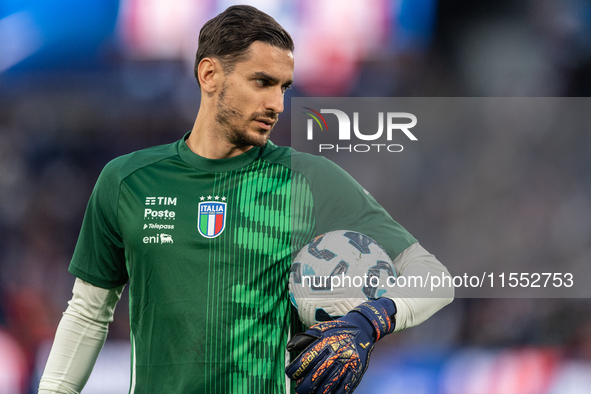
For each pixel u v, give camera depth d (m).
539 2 29.17
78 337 7.20
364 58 29.22
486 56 29.44
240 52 6.33
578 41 29.12
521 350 21.14
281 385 6.25
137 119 30.53
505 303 21.23
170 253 6.46
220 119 6.59
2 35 29.98
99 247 7.05
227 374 6.18
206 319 6.25
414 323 5.93
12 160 29.81
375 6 29.02
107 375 21.16
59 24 29.95
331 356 5.20
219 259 6.41
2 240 28.52
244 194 6.66
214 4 29.41
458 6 29.27
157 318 6.38
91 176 30.23
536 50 29.34
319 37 29.00
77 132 30.38
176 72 30.17
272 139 27.75
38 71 30.28
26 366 23.67
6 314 25.72
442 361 20.59
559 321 21.39
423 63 29.39
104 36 30.06
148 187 6.77
